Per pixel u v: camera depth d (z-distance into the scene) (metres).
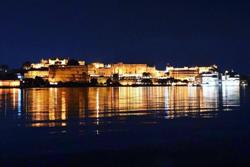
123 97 146.62
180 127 52.25
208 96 148.75
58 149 36.94
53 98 142.25
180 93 184.88
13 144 40.47
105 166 30.28
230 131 46.66
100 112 80.81
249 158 31.45
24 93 192.12
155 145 38.09
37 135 47.34
